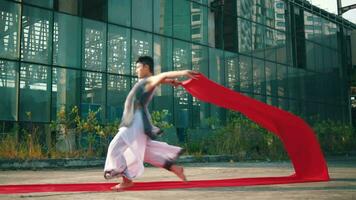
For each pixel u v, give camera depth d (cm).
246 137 1625
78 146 1329
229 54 2159
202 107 1941
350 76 3133
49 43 1494
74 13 1577
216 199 367
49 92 1472
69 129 1322
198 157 1397
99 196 398
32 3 1465
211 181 533
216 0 2136
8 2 1404
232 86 2142
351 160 1515
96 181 650
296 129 518
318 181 529
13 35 1405
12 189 461
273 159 1579
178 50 1925
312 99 2691
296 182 512
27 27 1444
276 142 1641
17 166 1019
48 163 1085
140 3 1800
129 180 445
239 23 2244
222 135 1653
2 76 1362
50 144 1281
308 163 541
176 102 1841
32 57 1445
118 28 1709
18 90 1390
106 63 1648
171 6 1920
